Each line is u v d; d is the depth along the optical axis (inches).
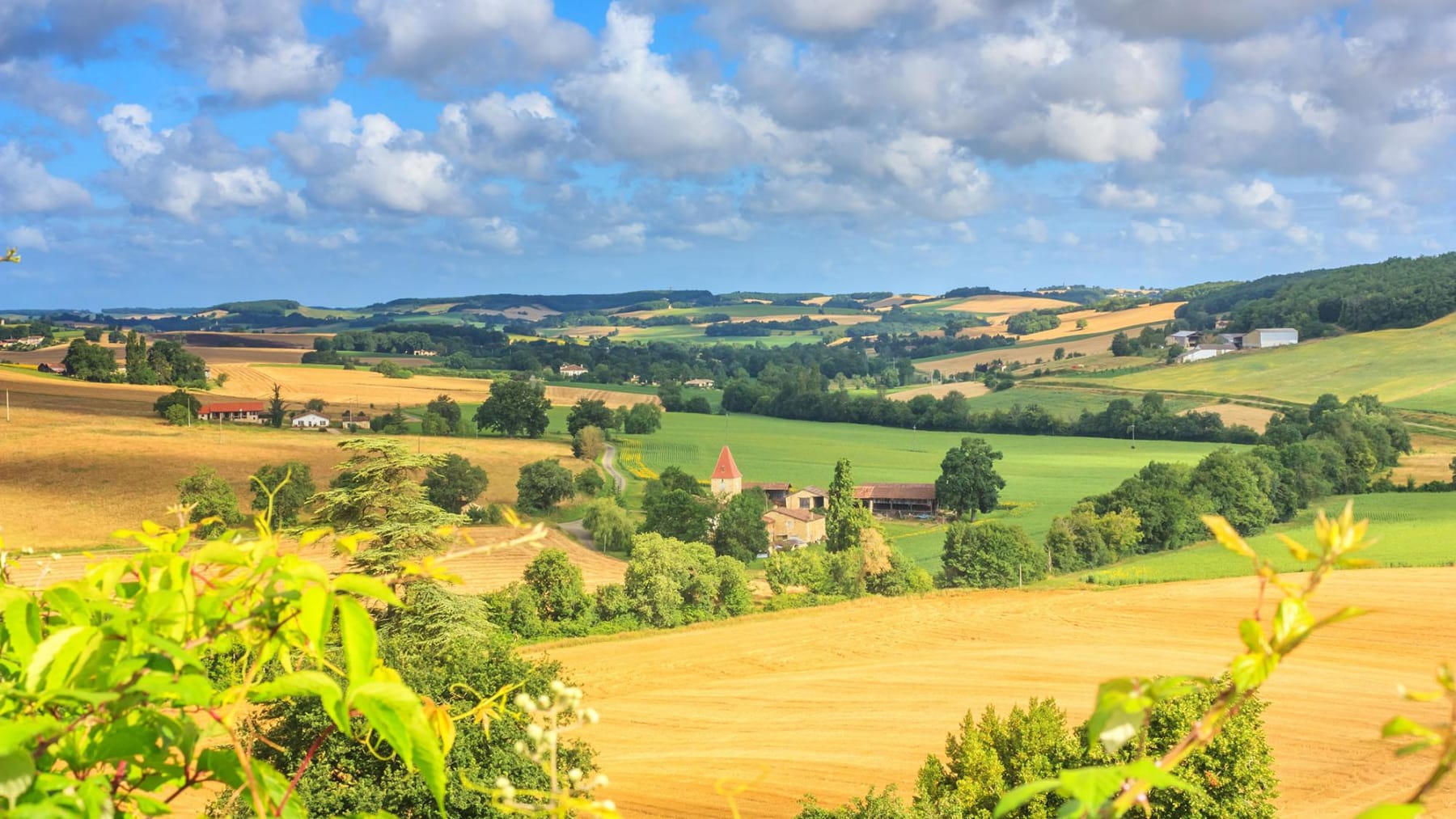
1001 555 3243.1
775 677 2102.6
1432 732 68.9
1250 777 918.4
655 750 1653.5
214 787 971.9
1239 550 79.0
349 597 91.3
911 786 1460.4
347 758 810.2
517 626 2506.2
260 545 93.7
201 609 88.7
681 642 2428.6
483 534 3540.8
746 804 1397.6
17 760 76.0
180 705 87.2
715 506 4094.5
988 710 1056.2
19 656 89.1
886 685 2012.8
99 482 3705.7
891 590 3154.5
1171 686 79.3
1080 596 2817.4
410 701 88.5
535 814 103.3
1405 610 2358.5
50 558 101.5
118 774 90.6
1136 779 74.4
